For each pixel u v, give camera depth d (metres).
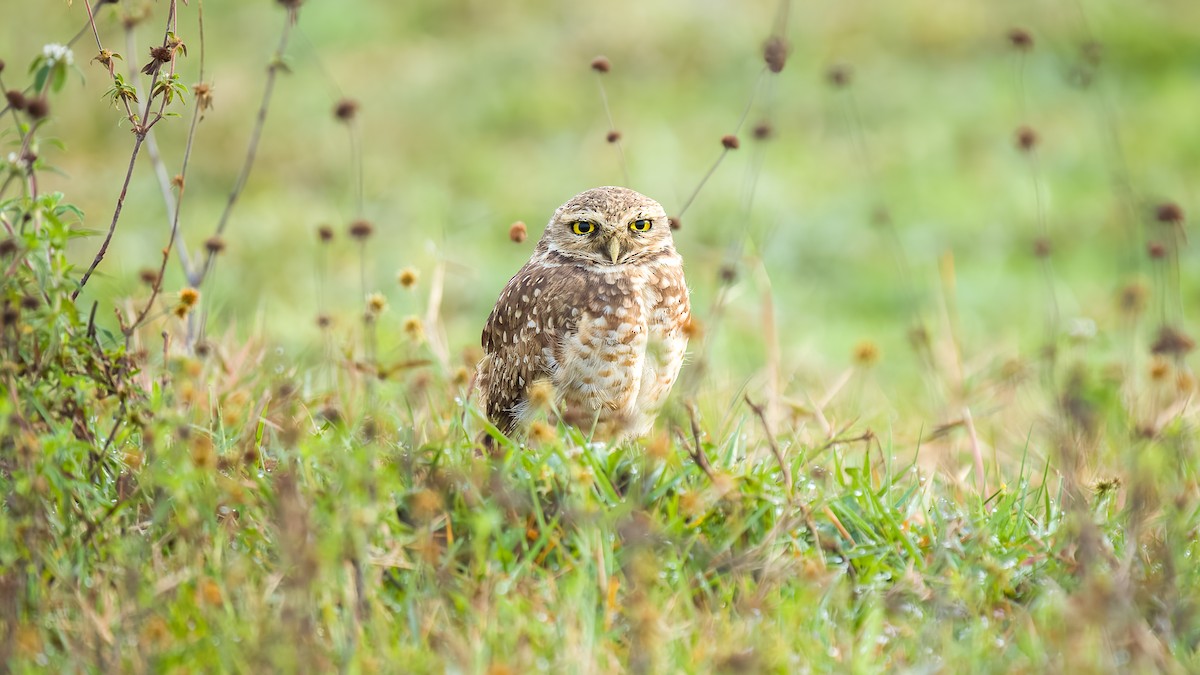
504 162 20.75
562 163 20.67
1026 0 23.81
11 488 7.35
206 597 6.61
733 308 15.39
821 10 23.72
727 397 11.05
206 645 6.39
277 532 7.11
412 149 21.00
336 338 11.58
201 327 10.55
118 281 12.98
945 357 12.86
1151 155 20.45
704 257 17.53
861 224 18.81
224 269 16.45
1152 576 7.33
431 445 7.88
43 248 7.48
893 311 17.00
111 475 7.88
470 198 19.78
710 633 6.71
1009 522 7.98
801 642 6.68
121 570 6.86
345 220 18.50
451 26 24.27
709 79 22.80
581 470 7.54
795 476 8.02
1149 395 11.51
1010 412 11.85
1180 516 7.63
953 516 7.93
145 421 7.78
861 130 20.03
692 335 9.49
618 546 7.36
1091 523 7.32
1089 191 19.75
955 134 21.17
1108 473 9.21
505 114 21.80
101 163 19.55
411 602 6.76
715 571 7.35
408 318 10.40
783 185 19.64
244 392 9.48
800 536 7.69
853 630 7.05
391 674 6.24
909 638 6.87
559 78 22.75
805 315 16.72
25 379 7.57
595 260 9.71
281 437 8.42
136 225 17.97
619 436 9.19
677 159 20.53
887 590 7.33
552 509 7.57
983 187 19.86
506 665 6.20
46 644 6.59
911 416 11.93
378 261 17.34
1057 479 9.17
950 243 18.53
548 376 9.59
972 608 7.10
